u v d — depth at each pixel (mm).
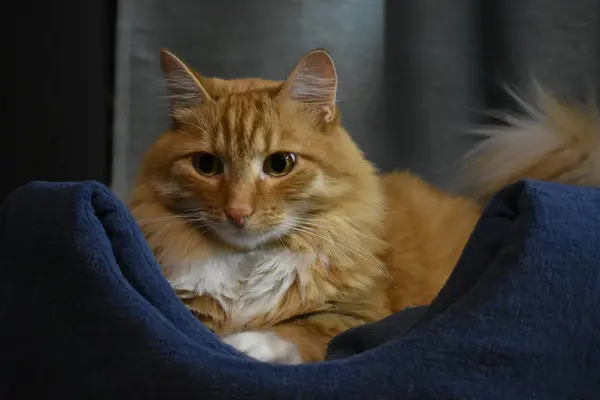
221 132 1207
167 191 1228
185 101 1286
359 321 1166
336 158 1256
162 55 1289
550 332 708
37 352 818
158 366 745
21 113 1663
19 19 1647
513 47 1910
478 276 758
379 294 1258
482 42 1954
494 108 1947
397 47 1985
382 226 1353
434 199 1604
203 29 1903
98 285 787
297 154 1212
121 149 1815
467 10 1953
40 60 1662
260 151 1193
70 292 799
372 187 1328
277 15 1931
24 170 1676
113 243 847
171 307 834
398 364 713
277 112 1235
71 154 1705
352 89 1969
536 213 717
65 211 817
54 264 809
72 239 801
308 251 1186
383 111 1995
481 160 1747
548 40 1890
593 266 715
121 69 1813
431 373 706
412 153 1990
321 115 1286
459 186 1874
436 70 1972
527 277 702
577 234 716
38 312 817
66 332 798
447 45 1967
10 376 837
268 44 1934
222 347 818
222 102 1258
